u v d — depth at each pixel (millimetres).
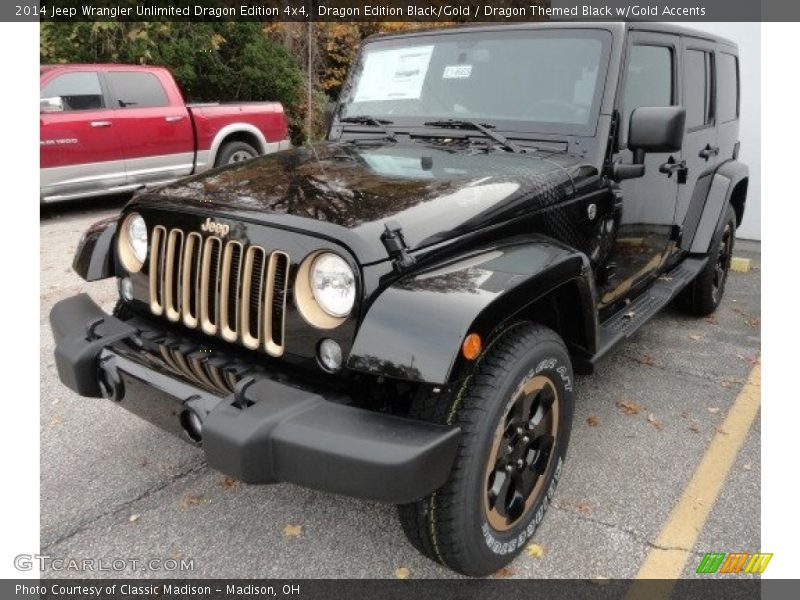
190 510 2799
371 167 2812
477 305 2006
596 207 3012
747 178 5012
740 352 4484
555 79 3164
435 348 1930
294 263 2160
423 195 2406
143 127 8445
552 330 2555
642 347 4555
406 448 1873
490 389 2156
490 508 2314
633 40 3219
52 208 8875
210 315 2438
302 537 2646
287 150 3352
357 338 2020
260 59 13016
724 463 3148
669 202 3949
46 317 4945
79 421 3477
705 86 4387
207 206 2402
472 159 2949
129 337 2547
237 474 1963
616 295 3500
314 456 1914
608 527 2699
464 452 2111
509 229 2502
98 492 2904
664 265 4199
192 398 2193
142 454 3189
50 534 2643
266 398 2037
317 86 13617
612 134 3041
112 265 2891
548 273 2285
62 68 7898
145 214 2621
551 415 2551
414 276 2143
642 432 3426
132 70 8469
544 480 2602
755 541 2623
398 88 3559
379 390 2215
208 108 9180
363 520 2748
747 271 6543
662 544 2605
